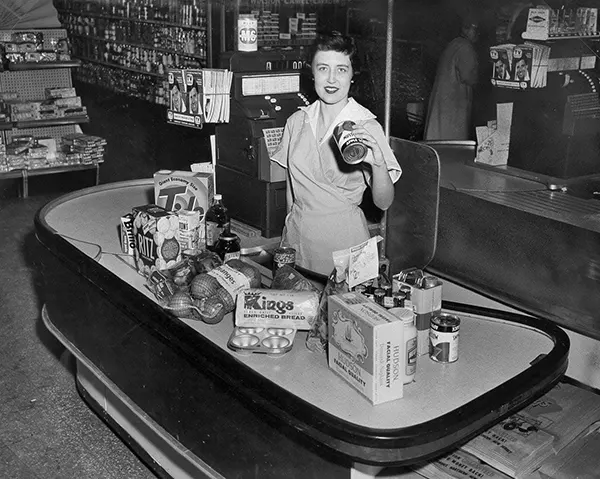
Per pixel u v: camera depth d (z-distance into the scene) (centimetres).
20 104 754
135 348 241
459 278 280
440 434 159
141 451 289
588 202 259
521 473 197
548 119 276
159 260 232
